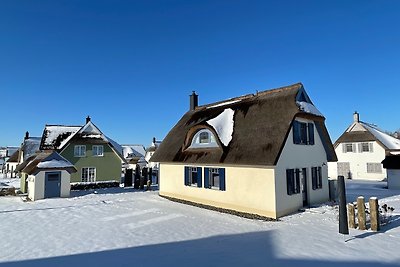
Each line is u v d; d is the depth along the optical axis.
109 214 16.62
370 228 11.65
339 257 8.57
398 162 26.78
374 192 23.88
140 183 30.41
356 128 38.97
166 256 9.21
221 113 20.16
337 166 39.91
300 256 8.78
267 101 17.94
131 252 9.71
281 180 15.02
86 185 30.61
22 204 20.69
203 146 19.53
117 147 40.75
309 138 18.06
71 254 9.61
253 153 15.45
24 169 26.47
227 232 12.19
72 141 30.95
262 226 13.13
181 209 17.91
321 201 18.22
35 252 9.87
